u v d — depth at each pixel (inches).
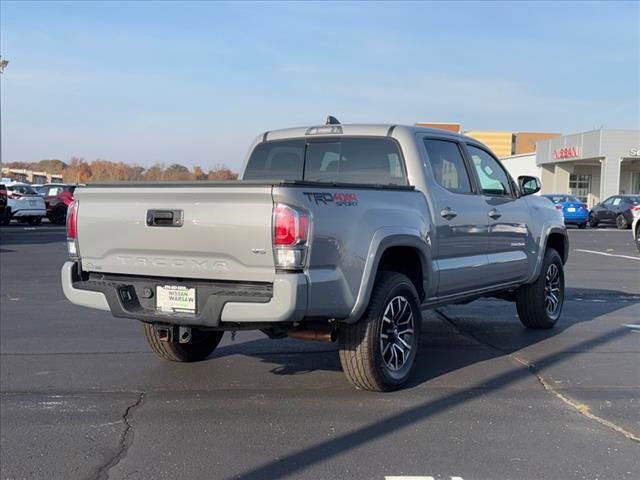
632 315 354.0
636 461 160.1
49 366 247.8
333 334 200.1
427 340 292.4
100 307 205.5
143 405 202.8
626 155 1647.4
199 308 188.4
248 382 227.0
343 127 248.8
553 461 159.9
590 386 221.6
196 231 185.5
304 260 176.7
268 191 174.7
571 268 579.5
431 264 228.7
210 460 161.3
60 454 165.5
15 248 724.7
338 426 183.9
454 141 257.9
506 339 294.4
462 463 158.7
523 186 298.5
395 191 214.4
